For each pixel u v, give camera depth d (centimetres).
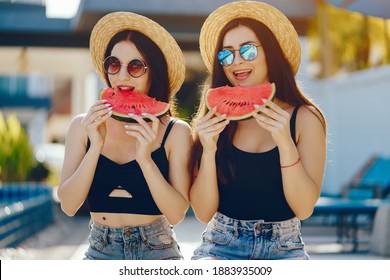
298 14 1167
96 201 317
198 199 316
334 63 1500
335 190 1541
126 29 331
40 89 3091
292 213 314
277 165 308
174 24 1231
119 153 319
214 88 326
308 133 316
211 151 303
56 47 1426
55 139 3384
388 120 1297
